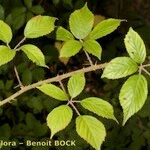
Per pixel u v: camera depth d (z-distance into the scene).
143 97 0.35
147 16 1.41
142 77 0.36
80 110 0.77
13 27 0.79
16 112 0.82
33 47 0.38
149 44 1.13
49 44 0.92
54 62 0.95
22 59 0.84
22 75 0.78
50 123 0.35
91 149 0.73
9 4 0.87
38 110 0.81
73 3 1.00
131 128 0.82
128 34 0.37
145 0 1.45
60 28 0.42
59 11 1.01
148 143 0.82
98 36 0.40
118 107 0.86
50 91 0.38
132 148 0.81
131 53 0.36
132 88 0.35
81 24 0.40
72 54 0.39
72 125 0.74
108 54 1.07
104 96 0.89
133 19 1.26
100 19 0.92
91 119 0.36
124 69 0.36
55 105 0.79
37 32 0.38
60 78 0.39
